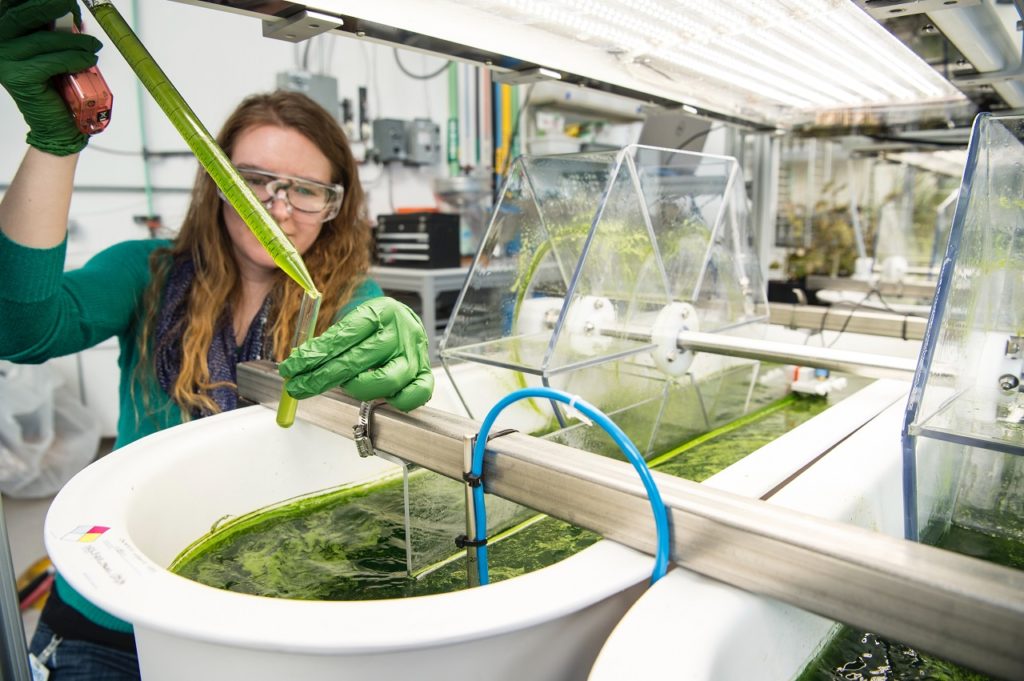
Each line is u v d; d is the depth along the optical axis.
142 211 3.24
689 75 1.23
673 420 1.31
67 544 0.63
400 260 3.15
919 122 1.63
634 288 1.21
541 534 0.92
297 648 0.48
